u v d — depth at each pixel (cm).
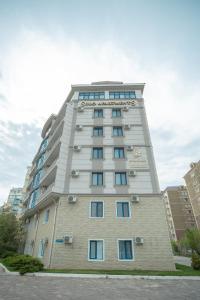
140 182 2147
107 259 1770
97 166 2270
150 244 1823
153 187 2111
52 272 1477
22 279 1263
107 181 2166
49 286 1113
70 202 2034
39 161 3588
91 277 1397
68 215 1978
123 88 2992
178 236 6956
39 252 2195
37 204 2495
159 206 1998
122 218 1952
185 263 2714
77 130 2584
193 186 6500
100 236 1869
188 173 6800
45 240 2062
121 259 1772
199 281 1308
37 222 2592
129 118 2678
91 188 2125
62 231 1902
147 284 1216
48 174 2494
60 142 2448
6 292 966
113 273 1500
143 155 2334
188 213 7319
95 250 1823
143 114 2708
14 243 2958
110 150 2394
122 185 2134
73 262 1762
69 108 2778
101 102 2859
